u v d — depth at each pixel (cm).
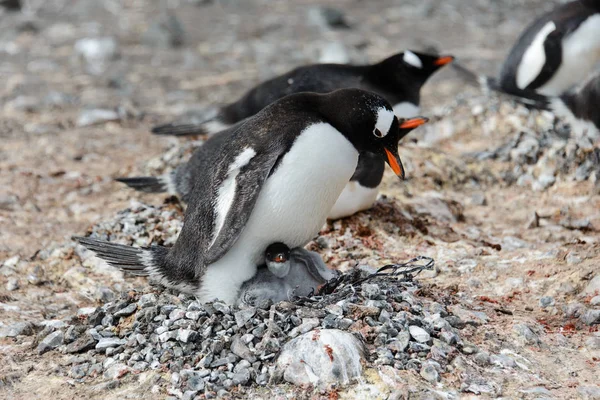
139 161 1628
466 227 1317
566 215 1370
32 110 2025
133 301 952
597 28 1708
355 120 889
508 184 1528
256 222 880
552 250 1136
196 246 909
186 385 800
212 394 787
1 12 3022
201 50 2628
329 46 2478
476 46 2627
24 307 1037
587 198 1433
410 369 809
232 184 874
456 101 1795
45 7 3119
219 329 859
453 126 1694
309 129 878
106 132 1862
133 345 869
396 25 2909
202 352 836
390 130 911
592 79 1538
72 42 2684
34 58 2508
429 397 770
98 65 2466
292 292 902
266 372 808
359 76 1513
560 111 1595
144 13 3058
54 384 834
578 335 929
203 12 3100
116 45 2581
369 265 1098
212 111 1998
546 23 1748
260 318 862
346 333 820
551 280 1059
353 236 1192
